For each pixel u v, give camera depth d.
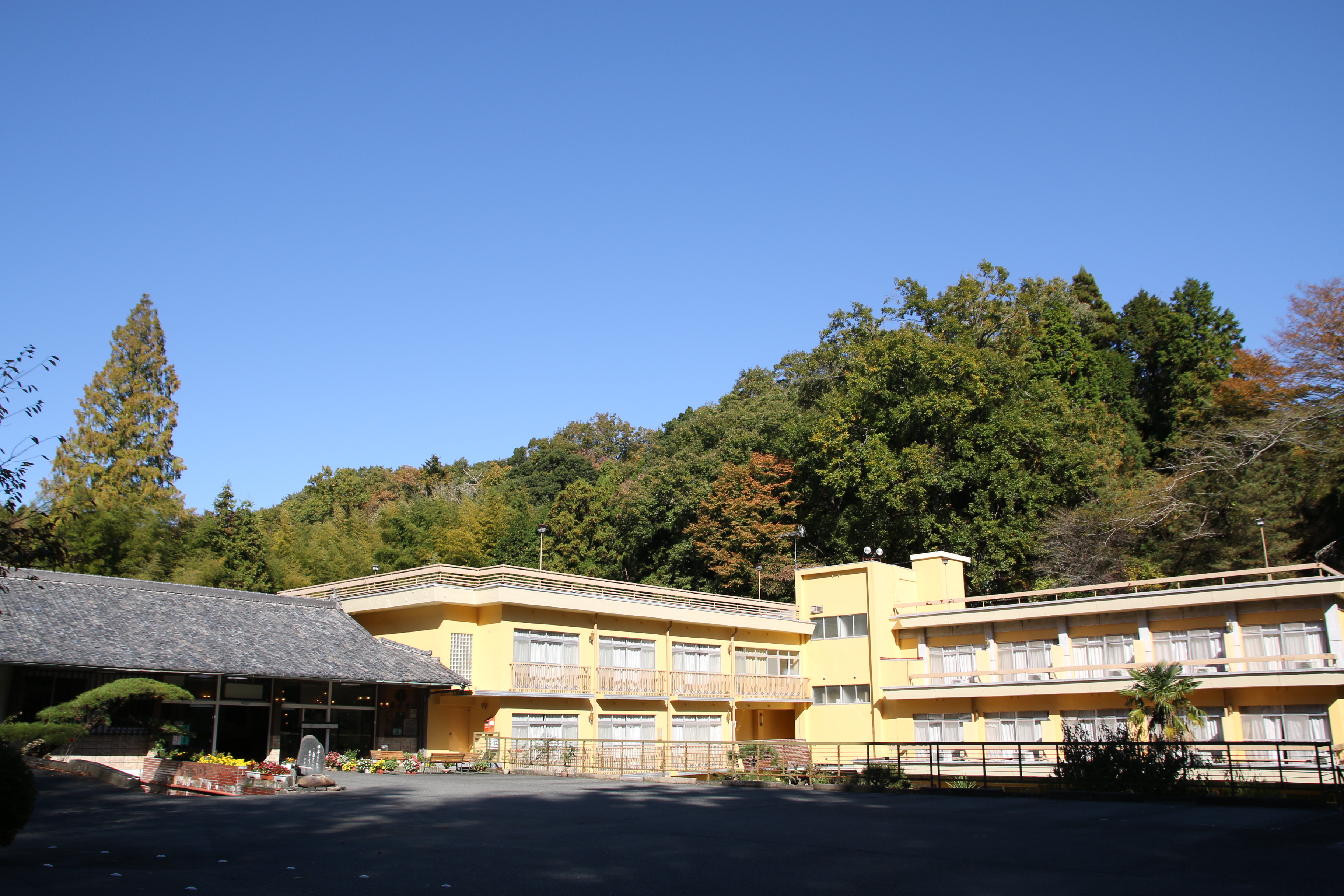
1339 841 14.54
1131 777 22.52
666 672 40.94
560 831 15.41
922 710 42.84
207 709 30.36
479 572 37.69
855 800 21.44
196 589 33.50
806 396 69.06
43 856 12.27
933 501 53.28
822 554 57.56
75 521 46.59
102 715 27.33
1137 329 70.88
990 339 60.16
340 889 10.34
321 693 33.25
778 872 11.73
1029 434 51.91
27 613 27.94
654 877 11.32
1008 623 41.88
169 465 58.56
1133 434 62.88
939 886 10.91
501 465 108.12
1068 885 10.98
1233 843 14.33
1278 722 34.47
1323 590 33.84
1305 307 44.25
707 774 35.44
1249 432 44.81
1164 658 37.97
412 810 18.47
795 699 45.78
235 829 15.44
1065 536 49.19
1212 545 46.81
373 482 102.81
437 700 36.66
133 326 60.41
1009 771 38.25
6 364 13.20
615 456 117.19
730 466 60.62
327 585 41.44
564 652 37.88
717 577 60.88
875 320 67.69
